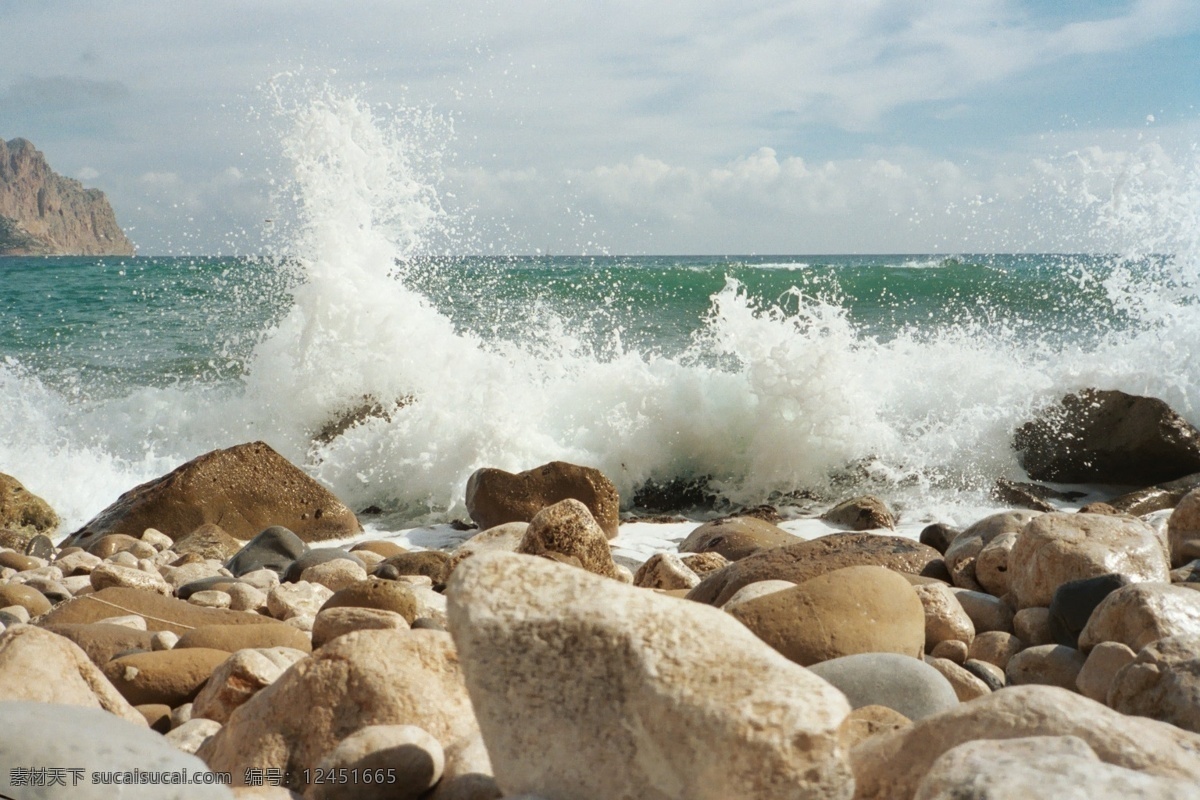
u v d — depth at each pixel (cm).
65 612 388
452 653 240
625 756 164
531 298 1286
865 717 226
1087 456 762
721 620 180
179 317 1554
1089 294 1112
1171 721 247
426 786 199
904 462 775
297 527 672
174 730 264
